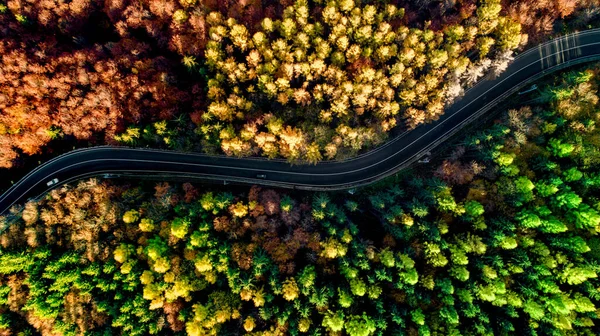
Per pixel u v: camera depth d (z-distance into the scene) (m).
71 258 74.50
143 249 75.88
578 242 73.50
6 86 75.38
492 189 77.69
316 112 78.75
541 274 74.50
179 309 74.88
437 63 76.62
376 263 76.31
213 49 76.38
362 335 68.81
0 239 75.44
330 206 78.62
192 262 74.75
